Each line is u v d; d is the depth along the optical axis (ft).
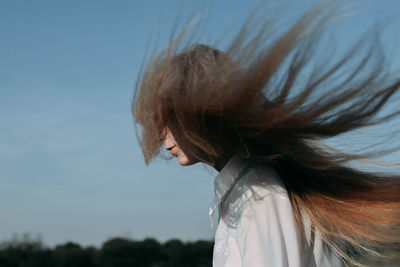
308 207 5.32
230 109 4.79
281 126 4.87
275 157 5.45
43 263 51.11
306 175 5.55
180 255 56.59
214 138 5.06
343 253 5.28
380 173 5.85
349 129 5.02
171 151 5.51
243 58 4.76
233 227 5.12
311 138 5.14
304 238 5.04
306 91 4.75
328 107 4.83
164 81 5.17
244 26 4.80
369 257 5.68
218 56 5.24
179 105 4.98
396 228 5.47
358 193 5.59
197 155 5.39
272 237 4.56
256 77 4.66
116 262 54.24
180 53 5.29
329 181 5.57
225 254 5.25
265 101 4.87
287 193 5.02
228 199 5.28
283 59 4.66
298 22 4.63
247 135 4.97
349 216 5.38
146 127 5.48
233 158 5.29
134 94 5.64
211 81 4.79
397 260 5.52
